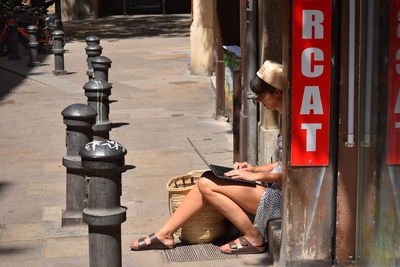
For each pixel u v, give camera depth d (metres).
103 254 11.38
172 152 24.39
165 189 19.98
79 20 84.25
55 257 15.09
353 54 12.69
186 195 15.62
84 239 16.16
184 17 86.12
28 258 15.04
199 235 15.48
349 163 13.29
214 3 40.53
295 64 12.87
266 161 18.97
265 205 14.67
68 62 49.28
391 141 12.84
